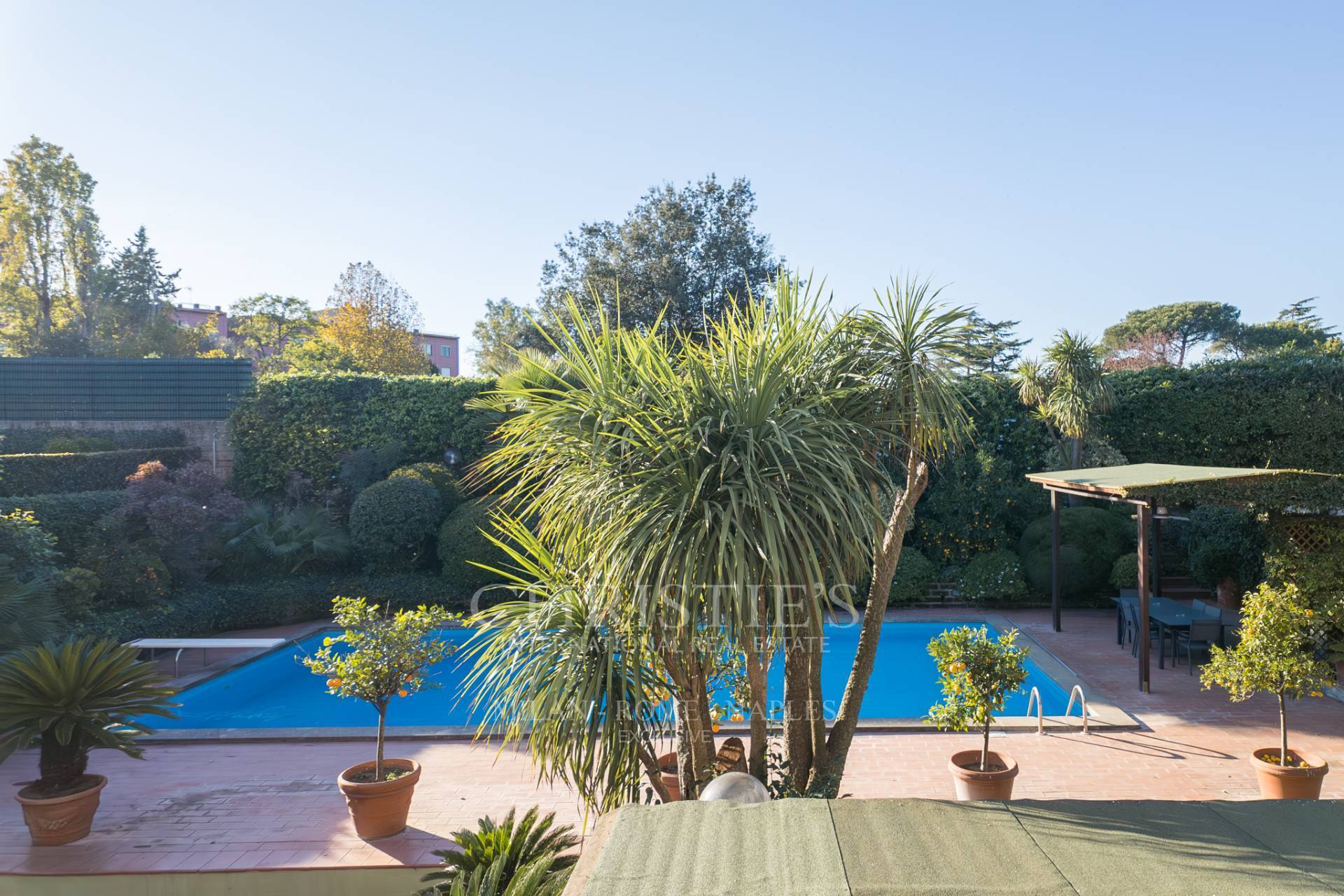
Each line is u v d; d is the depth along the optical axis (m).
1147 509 10.07
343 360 36.91
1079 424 16.27
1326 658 9.99
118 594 12.83
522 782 7.46
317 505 17.42
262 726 10.35
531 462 4.63
